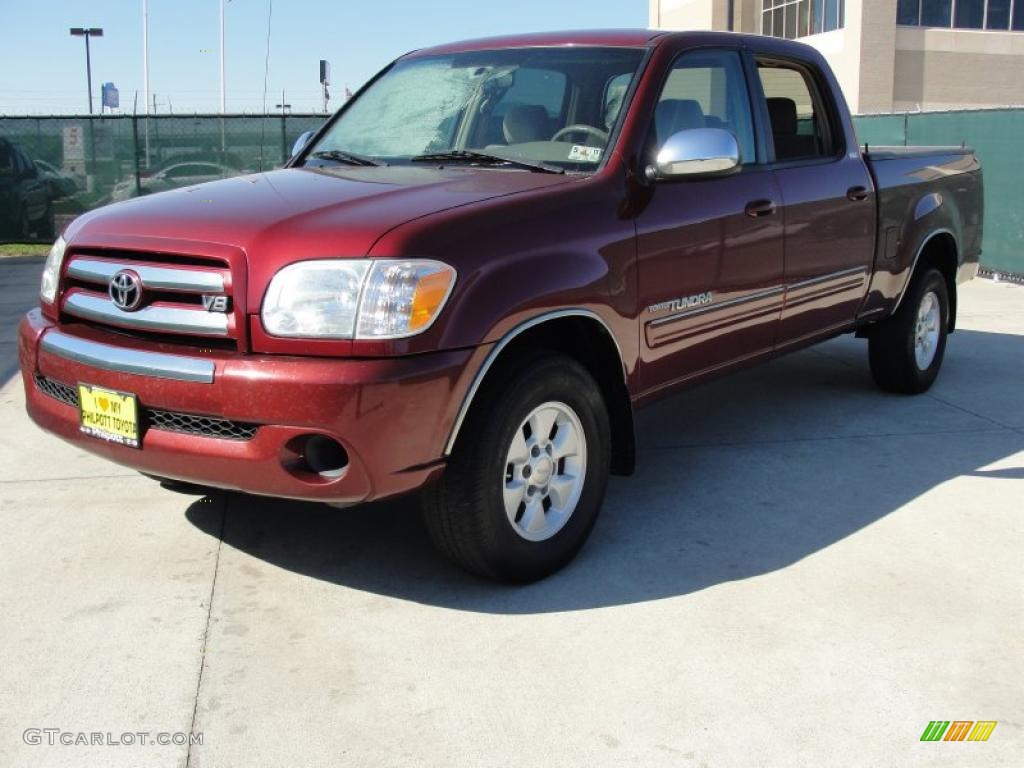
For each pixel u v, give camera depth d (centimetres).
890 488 456
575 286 350
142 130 1652
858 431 542
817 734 273
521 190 357
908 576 367
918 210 577
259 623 331
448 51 483
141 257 337
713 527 412
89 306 349
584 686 296
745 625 331
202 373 311
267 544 392
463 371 315
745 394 621
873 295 553
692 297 414
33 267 1338
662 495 448
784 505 436
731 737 272
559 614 338
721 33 462
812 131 518
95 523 411
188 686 295
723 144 381
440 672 303
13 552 383
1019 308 937
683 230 404
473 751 266
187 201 363
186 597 348
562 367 352
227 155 1684
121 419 331
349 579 363
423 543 394
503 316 324
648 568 373
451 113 442
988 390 629
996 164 1129
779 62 495
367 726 277
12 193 1589
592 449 372
